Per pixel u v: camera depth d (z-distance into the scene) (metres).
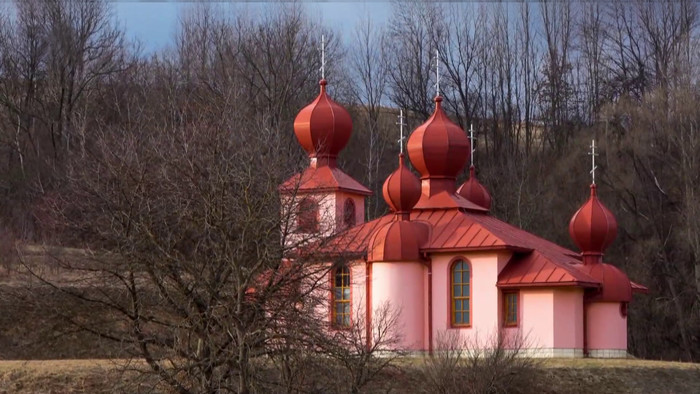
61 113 83.12
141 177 36.75
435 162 56.78
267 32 87.25
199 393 35.22
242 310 35.00
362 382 38.34
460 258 53.31
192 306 35.91
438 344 47.50
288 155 43.94
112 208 36.69
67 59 86.31
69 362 46.38
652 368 51.38
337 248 38.78
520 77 103.44
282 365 36.00
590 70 104.38
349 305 53.59
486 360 44.91
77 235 43.88
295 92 86.44
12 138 83.81
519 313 52.62
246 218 35.06
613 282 55.19
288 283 35.50
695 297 79.25
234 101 53.56
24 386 42.88
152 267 35.69
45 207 65.44
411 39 100.56
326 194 44.47
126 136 46.03
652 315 80.25
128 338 36.06
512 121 102.38
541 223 87.50
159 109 68.19
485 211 59.03
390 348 49.34
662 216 82.94
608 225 56.03
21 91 87.94
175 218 36.91
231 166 36.41
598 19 105.81
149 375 36.97
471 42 101.50
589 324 55.03
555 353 52.16
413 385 45.59
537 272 52.59
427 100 98.88
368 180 86.56
